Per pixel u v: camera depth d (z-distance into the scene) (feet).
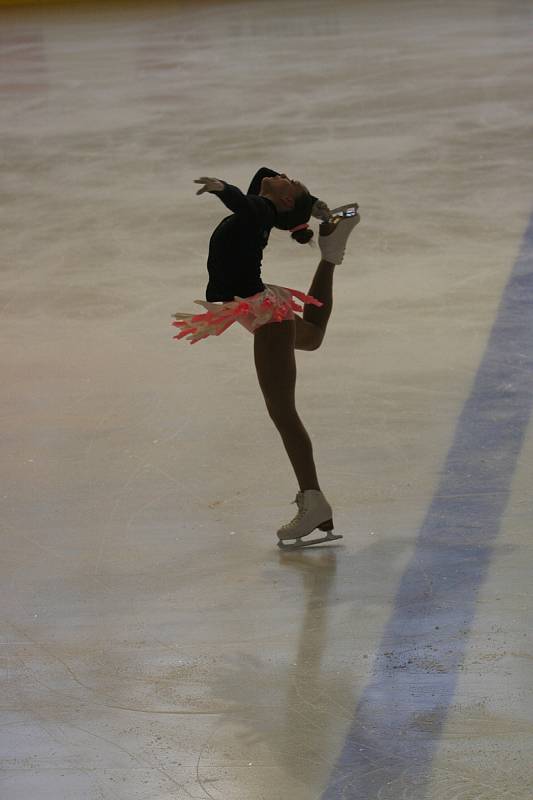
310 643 52.44
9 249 122.31
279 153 153.79
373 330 92.94
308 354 88.33
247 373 86.02
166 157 156.46
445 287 102.37
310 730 46.34
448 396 79.20
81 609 56.54
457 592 55.67
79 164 156.56
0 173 155.02
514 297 98.68
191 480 69.51
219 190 56.70
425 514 63.52
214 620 54.85
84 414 80.33
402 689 48.52
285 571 58.75
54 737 47.01
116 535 63.62
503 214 122.72
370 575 57.82
